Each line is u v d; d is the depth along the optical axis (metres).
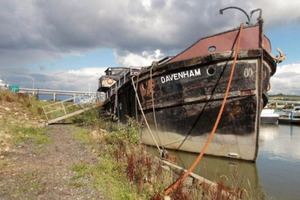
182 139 11.12
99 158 7.90
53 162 7.37
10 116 15.19
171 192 5.61
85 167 6.79
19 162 7.18
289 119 33.81
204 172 8.40
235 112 9.73
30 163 7.14
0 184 5.51
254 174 8.48
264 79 9.80
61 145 10.02
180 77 10.66
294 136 20.44
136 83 12.78
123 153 7.79
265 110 34.03
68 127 16.44
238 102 9.60
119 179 6.12
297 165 9.98
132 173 6.16
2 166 6.71
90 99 23.34
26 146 9.30
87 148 9.45
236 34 9.57
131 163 6.48
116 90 16.42
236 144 9.91
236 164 9.65
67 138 11.77
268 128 28.08
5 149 8.39
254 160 9.70
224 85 9.73
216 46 9.88
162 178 6.27
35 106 22.66
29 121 15.97
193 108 10.53
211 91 9.98
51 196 5.03
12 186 5.43
